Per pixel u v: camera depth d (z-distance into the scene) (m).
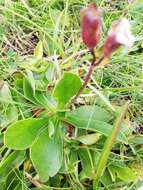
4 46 0.12
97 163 0.10
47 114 0.10
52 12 0.13
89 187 0.10
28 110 0.11
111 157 0.10
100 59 0.08
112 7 0.13
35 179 0.10
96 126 0.10
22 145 0.10
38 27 0.12
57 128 0.10
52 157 0.10
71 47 0.12
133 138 0.11
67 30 0.13
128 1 0.13
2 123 0.10
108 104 0.11
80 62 0.12
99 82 0.12
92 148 0.10
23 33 0.12
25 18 0.12
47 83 0.11
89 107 0.10
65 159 0.10
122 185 0.10
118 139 0.10
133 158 0.11
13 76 0.11
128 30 0.07
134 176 0.10
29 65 0.11
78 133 0.10
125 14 0.13
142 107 0.11
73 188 0.10
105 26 0.12
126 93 0.12
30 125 0.10
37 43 0.12
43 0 0.13
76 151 0.10
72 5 0.13
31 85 0.10
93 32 0.08
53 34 0.12
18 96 0.11
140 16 0.13
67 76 0.10
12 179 0.10
